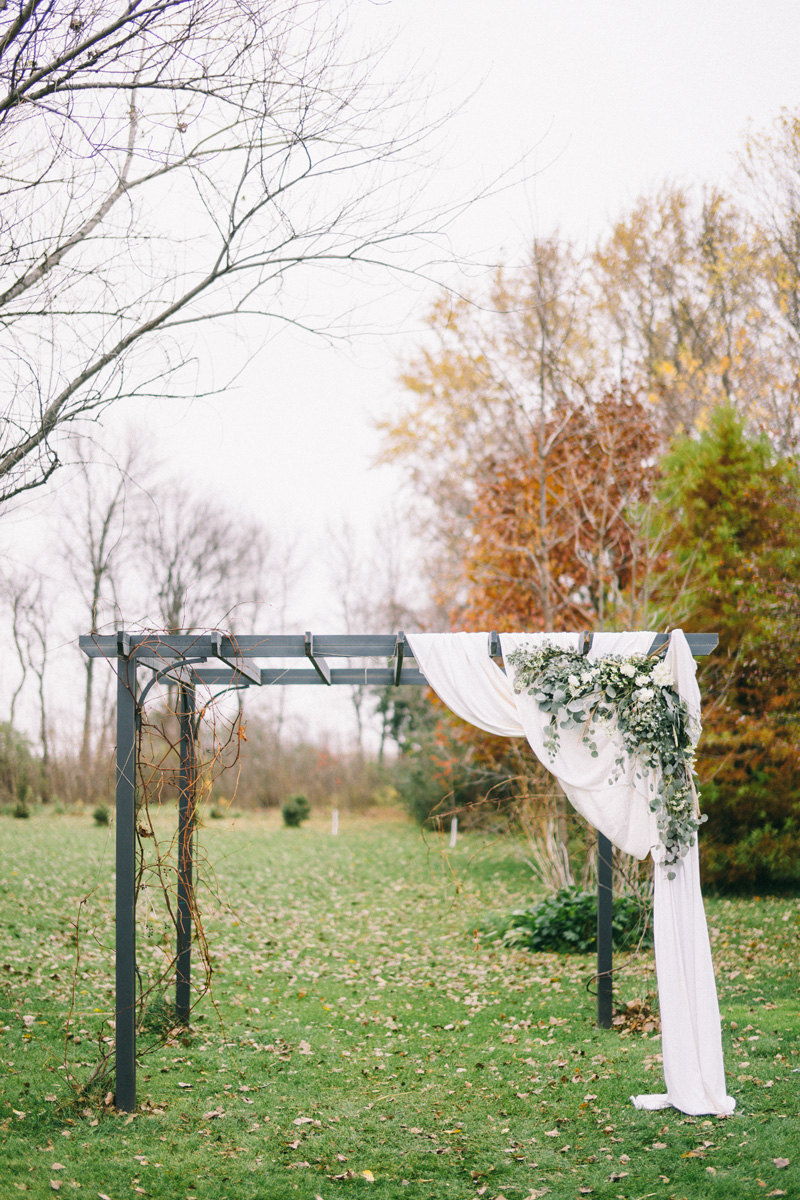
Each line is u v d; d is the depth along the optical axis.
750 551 12.07
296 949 9.85
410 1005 7.75
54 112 5.62
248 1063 6.14
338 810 25.61
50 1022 6.57
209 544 30.48
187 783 6.60
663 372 17.52
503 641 5.70
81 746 25.89
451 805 19.05
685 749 5.47
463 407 18.17
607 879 6.86
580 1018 7.06
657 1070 5.78
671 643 5.61
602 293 18.08
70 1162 4.59
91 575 27.05
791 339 15.94
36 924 9.64
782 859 11.30
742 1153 4.57
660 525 12.82
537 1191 4.36
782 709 11.54
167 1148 4.81
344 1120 5.27
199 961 8.84
